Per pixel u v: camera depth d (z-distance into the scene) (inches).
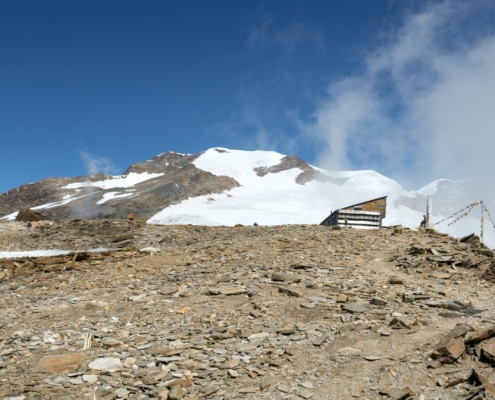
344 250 858.8
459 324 390.6
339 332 423.5
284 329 439.2
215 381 336.5
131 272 861.8
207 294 603.8
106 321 510.6
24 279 901.8
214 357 381.4
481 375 300.7
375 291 571.5
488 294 547.2
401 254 783.7
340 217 1572.3
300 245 940.6
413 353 358.0
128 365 370.0
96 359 377.1
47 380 337.7
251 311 507.2
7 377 346.0
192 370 358.0
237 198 7007.9
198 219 5231.3
